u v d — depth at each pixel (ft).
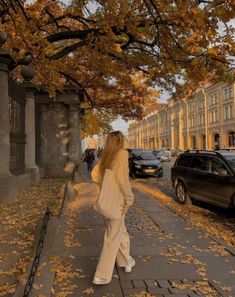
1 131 36.37
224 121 241.35
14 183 37.58
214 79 45.75
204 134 274.36
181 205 40.22
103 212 15.69
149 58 51.21
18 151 46.85
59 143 71.41
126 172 15.83
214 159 35.99
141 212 33.78
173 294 15.03
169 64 44.39
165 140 368.89
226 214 35.22
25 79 51.29
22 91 48.78
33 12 42.50
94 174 16.35
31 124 53.06
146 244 22.59
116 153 15.94
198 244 22.70
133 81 84.79
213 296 14.87
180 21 34.12
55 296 14.78
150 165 77.71
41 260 17.94
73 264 18.52
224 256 20.25
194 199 39.42
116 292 15.26
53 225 19.42
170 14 35.65
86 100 94.22
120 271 17.62
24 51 40.70
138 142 501.15
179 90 63.16
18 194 40.16
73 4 43.45
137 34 40.37
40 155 69.15
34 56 45.55
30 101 52.70
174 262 19.08
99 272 15.93
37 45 41.91
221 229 28.99
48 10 47.06
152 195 47.57
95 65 58.75
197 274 17.33
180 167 41.75
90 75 76.38
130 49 50.11
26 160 53.26
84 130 153.99
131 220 30.07
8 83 39.19
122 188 15.74
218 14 24.23
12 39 41.78
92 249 21.16
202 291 15.30
